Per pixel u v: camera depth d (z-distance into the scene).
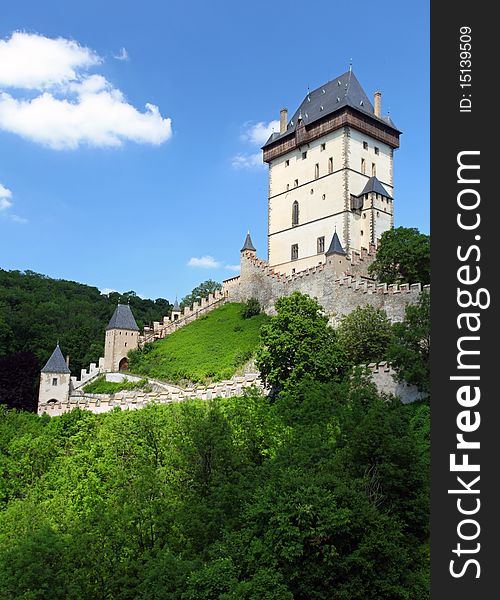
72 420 70.62
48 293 188.00
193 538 41.41
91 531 42.88
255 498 38.84
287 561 34.91
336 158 107.31
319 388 56.22
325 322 68.94
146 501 44.94
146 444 55.78
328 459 41.59
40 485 57.62
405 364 57.88
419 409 54.56
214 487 44.12
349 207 104.56
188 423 51.59
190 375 89.38
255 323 103.44
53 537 41.16
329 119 108.88
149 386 92.44
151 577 37.28
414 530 39.28
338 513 34.72
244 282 114.75
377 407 45.19
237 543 38.03
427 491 39.22
